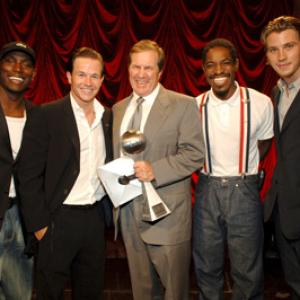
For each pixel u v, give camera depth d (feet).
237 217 7.47
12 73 7.09
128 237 7.36
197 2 15.19
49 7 15.35
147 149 6.95
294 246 7.01
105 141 7.39
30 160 6.97
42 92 15.69
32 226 6.93
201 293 8.05
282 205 6.86
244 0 14.99
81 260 7.38
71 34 15.37
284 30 6.63
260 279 7.69
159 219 7.02
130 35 15.39
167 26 15.33
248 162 7.52
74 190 7.08
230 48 7.43
